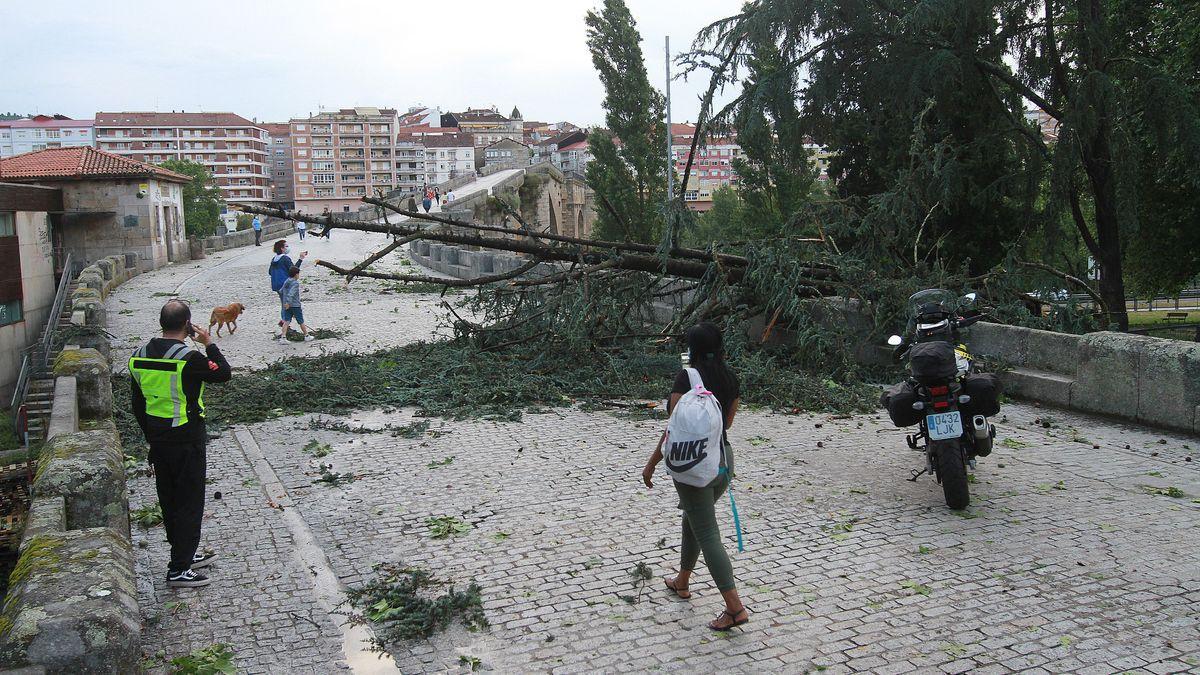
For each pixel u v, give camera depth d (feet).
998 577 16.16
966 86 58.65
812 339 34.96
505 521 19.83
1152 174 78.23
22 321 97.55
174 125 552.82
